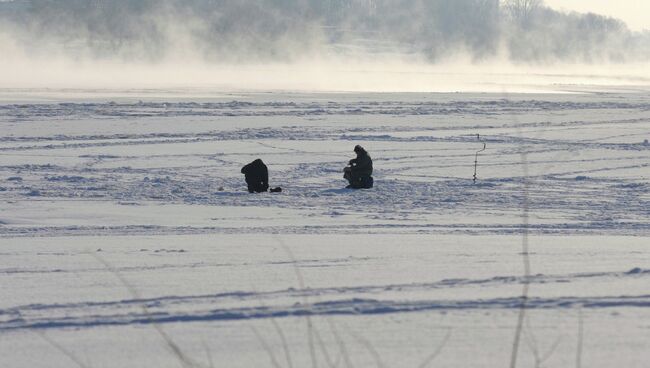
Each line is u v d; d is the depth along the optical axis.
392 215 61.78
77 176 83.69
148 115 151.75
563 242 46.94
